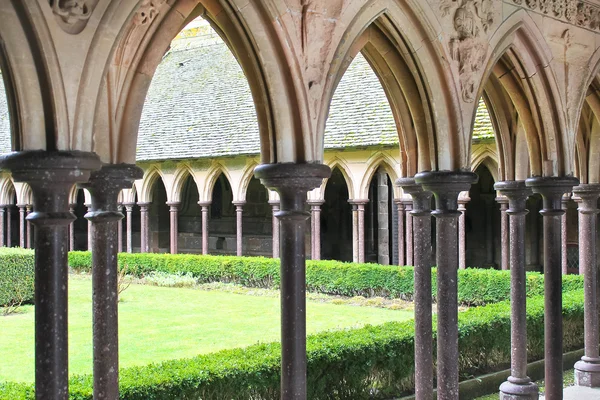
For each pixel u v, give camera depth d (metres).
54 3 3.99
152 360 10.95
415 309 6.97
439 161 6.40
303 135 5.21
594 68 7.84
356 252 19.81
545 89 7.37
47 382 4.09
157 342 12.53
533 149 7.65
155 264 22.30
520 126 8.05
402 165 7.15
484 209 23.72
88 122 4.18
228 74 25.94
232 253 28.02
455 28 6.29
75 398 5.96
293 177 5.18
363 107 20.62
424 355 6.84
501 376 9.37
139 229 29.84
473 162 17.72
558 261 7.74
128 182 5.05
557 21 7.33
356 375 7.86
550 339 7.71
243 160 21.56
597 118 8.88
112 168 4.96
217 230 28.44
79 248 30.50
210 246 28.61
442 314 6.43
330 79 5.37
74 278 22.08
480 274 16.41
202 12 5.43
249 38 5.12
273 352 7.59
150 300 17.98
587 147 9.21
